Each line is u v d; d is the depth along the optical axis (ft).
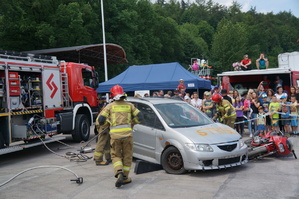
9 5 70.90
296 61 60.90
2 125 28.14
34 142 31.17
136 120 19.54
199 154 19.79
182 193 16.99
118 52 79.05
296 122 37.01
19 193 18.28
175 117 23.40
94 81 42.73
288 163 23.57
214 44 234.99
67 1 91.97
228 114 29.07
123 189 18.15
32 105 31.40
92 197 16.92
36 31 81.00
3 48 81.51
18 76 29.35
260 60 51.37
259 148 24.23
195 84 50.39
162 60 193.57
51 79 34.09
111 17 126.62
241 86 51.06
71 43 90.07
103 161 25.35
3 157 31.65
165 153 21.57
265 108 38.17
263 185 18.07
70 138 43.42
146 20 163.73
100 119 19.12
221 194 16.62
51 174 22.65
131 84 54.80
